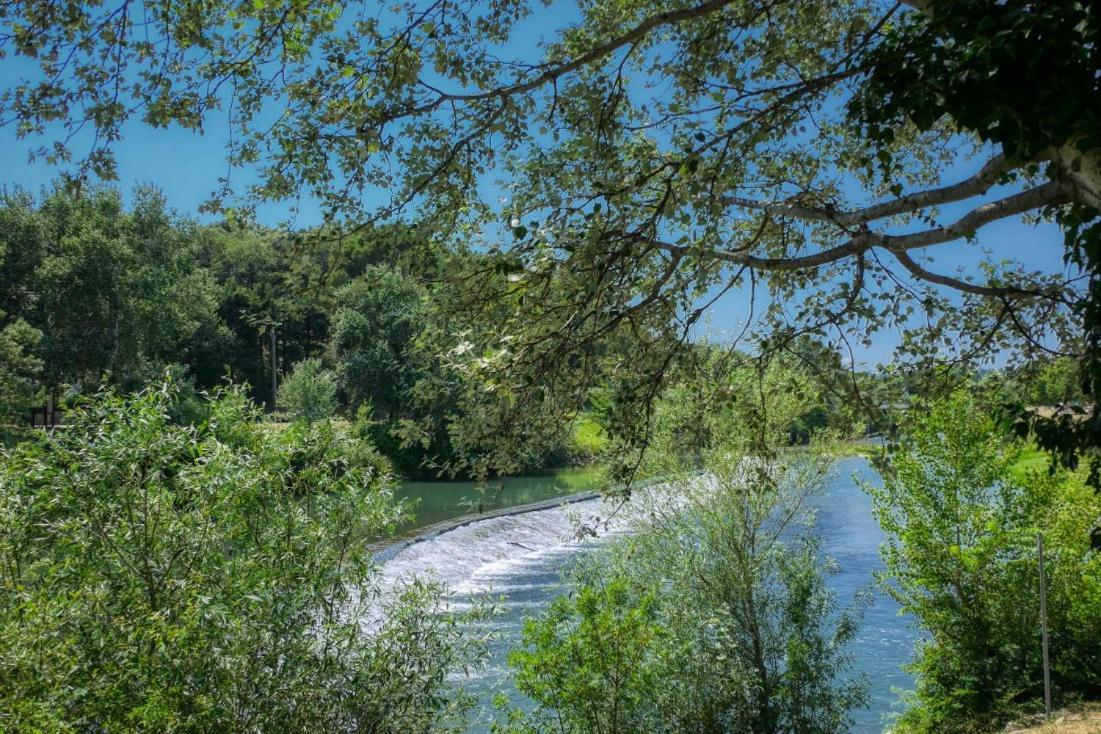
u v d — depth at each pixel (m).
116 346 44.91
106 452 6.16
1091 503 11.44
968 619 11.98
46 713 5.10
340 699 6.50
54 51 4.71
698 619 9.77
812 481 10.95
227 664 5.89
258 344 73.69
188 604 5.84
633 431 5.89
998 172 3.75
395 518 7.38
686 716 9.09
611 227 5.00
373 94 5.25
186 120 5.06
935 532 12.19
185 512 6.57
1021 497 12.05
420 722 6.91
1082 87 2.75
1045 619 10.64
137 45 4.96
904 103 3.24
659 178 5.52
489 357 4.79
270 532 6.65
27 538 6.08
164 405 6.82
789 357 6.34
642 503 11.17
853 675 14.77
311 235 5.63
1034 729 10.30
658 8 6.19
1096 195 3.23
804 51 6.09
